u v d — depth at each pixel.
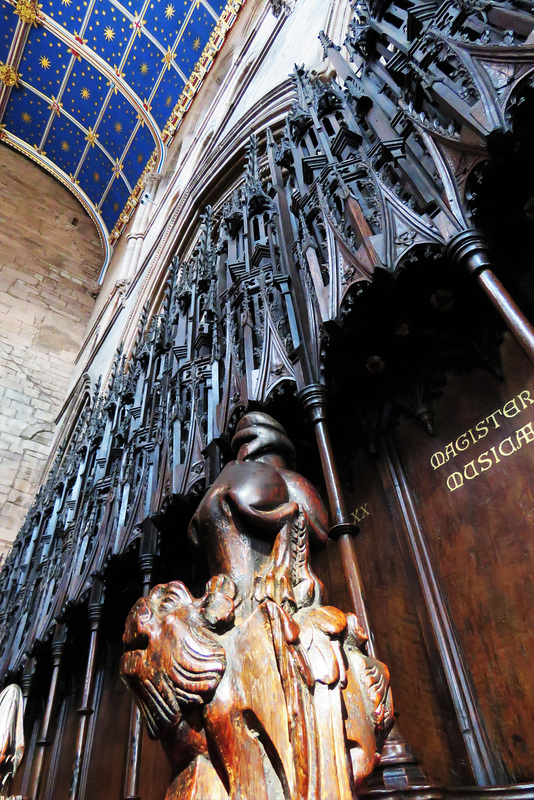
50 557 6.53
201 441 3.70
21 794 4.88
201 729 1.38
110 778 3.91
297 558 1.74
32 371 14.50
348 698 1.42
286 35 8.02
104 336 12.79
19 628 6.00
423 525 2.50
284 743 1.29
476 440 2.42
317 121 3.82
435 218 2.32
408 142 2.83
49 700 4.56
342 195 2.88
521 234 2.41
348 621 1.62
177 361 4.95
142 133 16.36
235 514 1.81
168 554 4.09
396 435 2.83
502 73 2.13
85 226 18.70
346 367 2.82
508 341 2.44
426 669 2.21
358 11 3.75
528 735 1.81
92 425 7.84
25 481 12.68
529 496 2.11
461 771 1.93
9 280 15.70
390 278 2.40
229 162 8.55
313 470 3.18
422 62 2.62
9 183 17.58
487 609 2.10
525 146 2.10
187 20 13.83
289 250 3.43
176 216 10.35
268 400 2.86
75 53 16.11
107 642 4.91
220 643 1.48
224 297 4.64
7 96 17.34
